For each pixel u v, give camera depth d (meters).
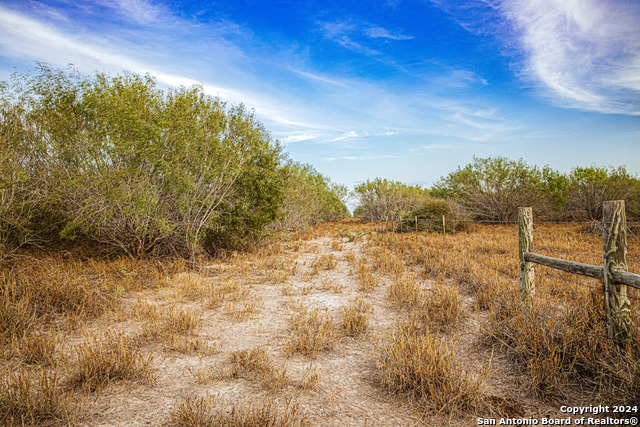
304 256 11.63
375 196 24.91
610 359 3.34
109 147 8.29
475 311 5.50
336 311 5.82
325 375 3.70
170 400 3.19
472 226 18.30
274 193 11.84
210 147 9.60
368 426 2.83
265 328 5.08
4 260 7.49
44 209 8.71
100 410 3.02
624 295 3.53
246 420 2.73
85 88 8.70
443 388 3.12
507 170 20.69
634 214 17.42
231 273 8.73
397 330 4.82
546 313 4.38
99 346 4.10
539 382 3.28
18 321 4.55
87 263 8.62
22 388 2.94
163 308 5.85
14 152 7.83
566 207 20.02
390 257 10.00
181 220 9.72
